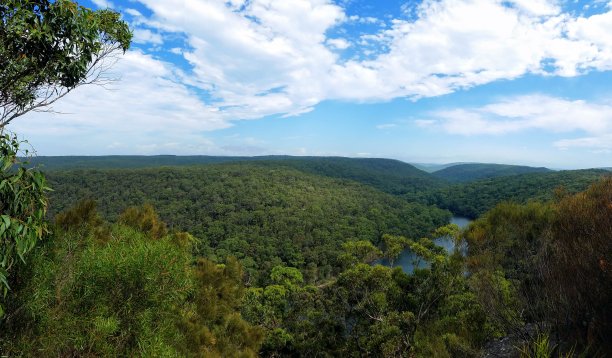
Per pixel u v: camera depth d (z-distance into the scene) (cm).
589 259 332
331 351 1451
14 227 216
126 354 298
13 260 231
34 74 274
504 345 458
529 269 423
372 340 1078
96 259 314
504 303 433
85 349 282
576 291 330
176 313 412
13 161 224
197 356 425
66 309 284
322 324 1536
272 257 6391
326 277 5975
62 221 410
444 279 1024
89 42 291
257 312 2117
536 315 377
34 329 272
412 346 764
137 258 316
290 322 1962
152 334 311
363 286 1379
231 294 591
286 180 12838
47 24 262
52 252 311
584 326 327
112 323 276
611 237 327
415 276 1180
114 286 307
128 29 331
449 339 519
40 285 271
